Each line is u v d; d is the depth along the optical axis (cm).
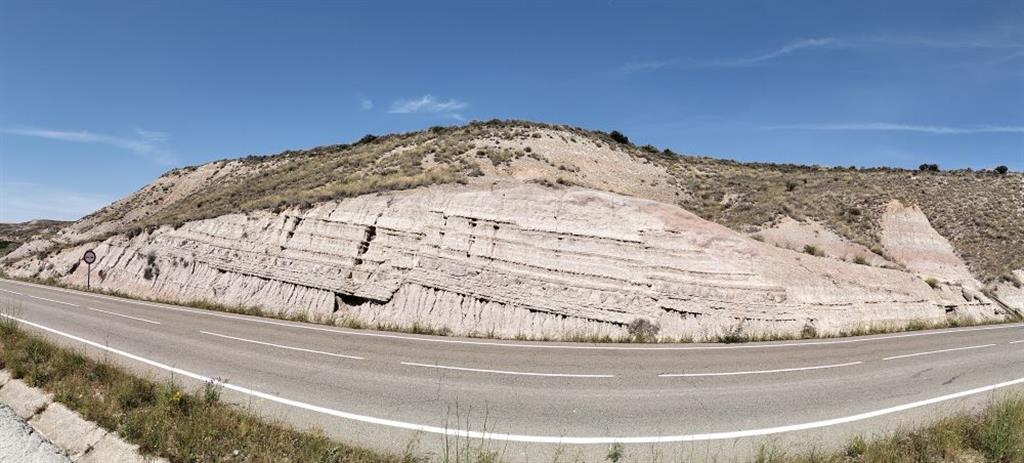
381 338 1557
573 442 730
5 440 705
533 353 1369
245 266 2520
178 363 1148
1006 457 693
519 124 4556
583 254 2008
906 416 888
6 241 7169
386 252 2227
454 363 1212
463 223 2198
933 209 4106
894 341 1775
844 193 3806
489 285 1953
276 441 668
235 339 1477
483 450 688
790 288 1983
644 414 860
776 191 3859
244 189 4078
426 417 817
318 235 2433
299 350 1327
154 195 5756
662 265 1947
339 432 742
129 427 685
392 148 4131
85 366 990
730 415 866
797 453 697
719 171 4762
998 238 3531
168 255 2919
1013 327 2303
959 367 1335
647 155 4800
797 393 1019
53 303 2309
